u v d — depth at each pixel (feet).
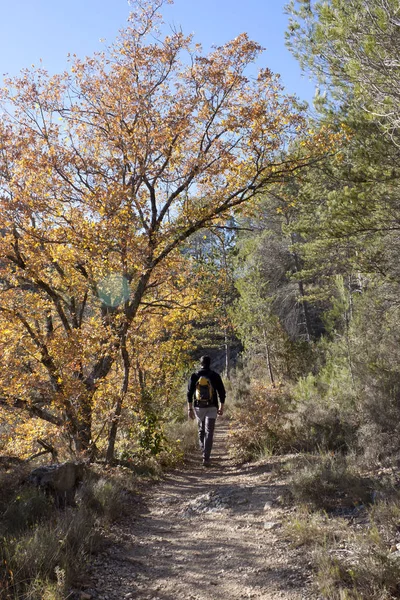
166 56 33.01
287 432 29.01
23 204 28.27
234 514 18.38
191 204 32.55
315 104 30.60
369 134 26.63
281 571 12.66
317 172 32.89
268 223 88.63
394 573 10.78
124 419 28.91
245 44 33.96
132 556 14.48
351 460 21.91
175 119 31.78
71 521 14.69
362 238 32.24
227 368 85.30
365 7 22.21
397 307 37.60
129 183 31.42
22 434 32.53
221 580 12.57
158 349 39.70
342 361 38.65
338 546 13.46
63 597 10.71
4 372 30.83
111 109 32.27
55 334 31.58
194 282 37.42
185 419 47.83
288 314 89.04
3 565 11.53
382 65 21.77
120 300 32.53
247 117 31.65
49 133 32.65
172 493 22.93
